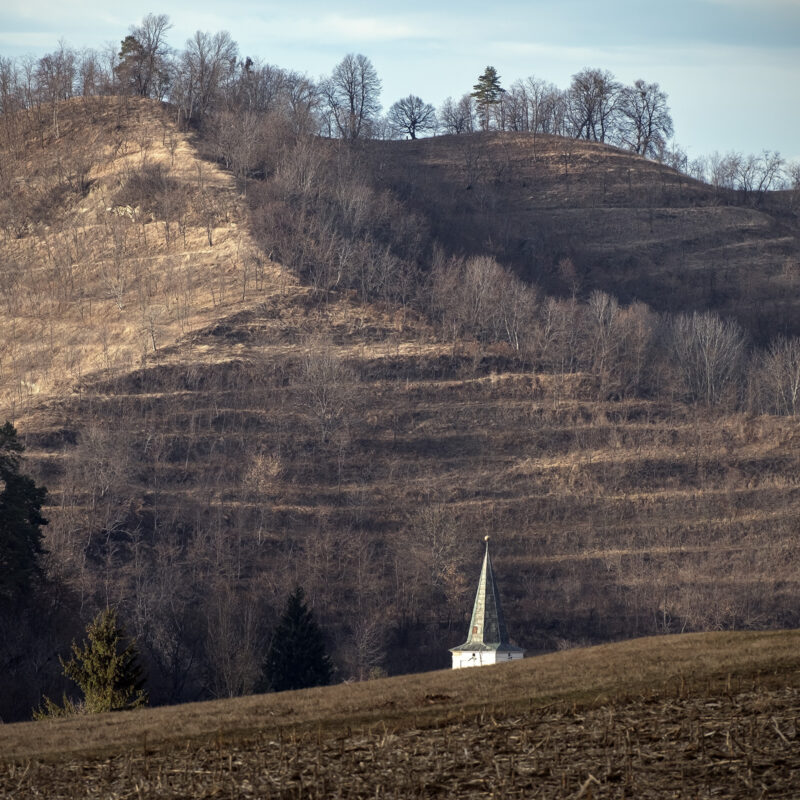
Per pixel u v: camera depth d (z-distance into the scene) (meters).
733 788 87.06
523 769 94.31
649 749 96.50
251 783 95.88
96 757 106.88
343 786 93.56
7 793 97.44
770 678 114.56
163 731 114.69
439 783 92.62
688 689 113.12
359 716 114.56
